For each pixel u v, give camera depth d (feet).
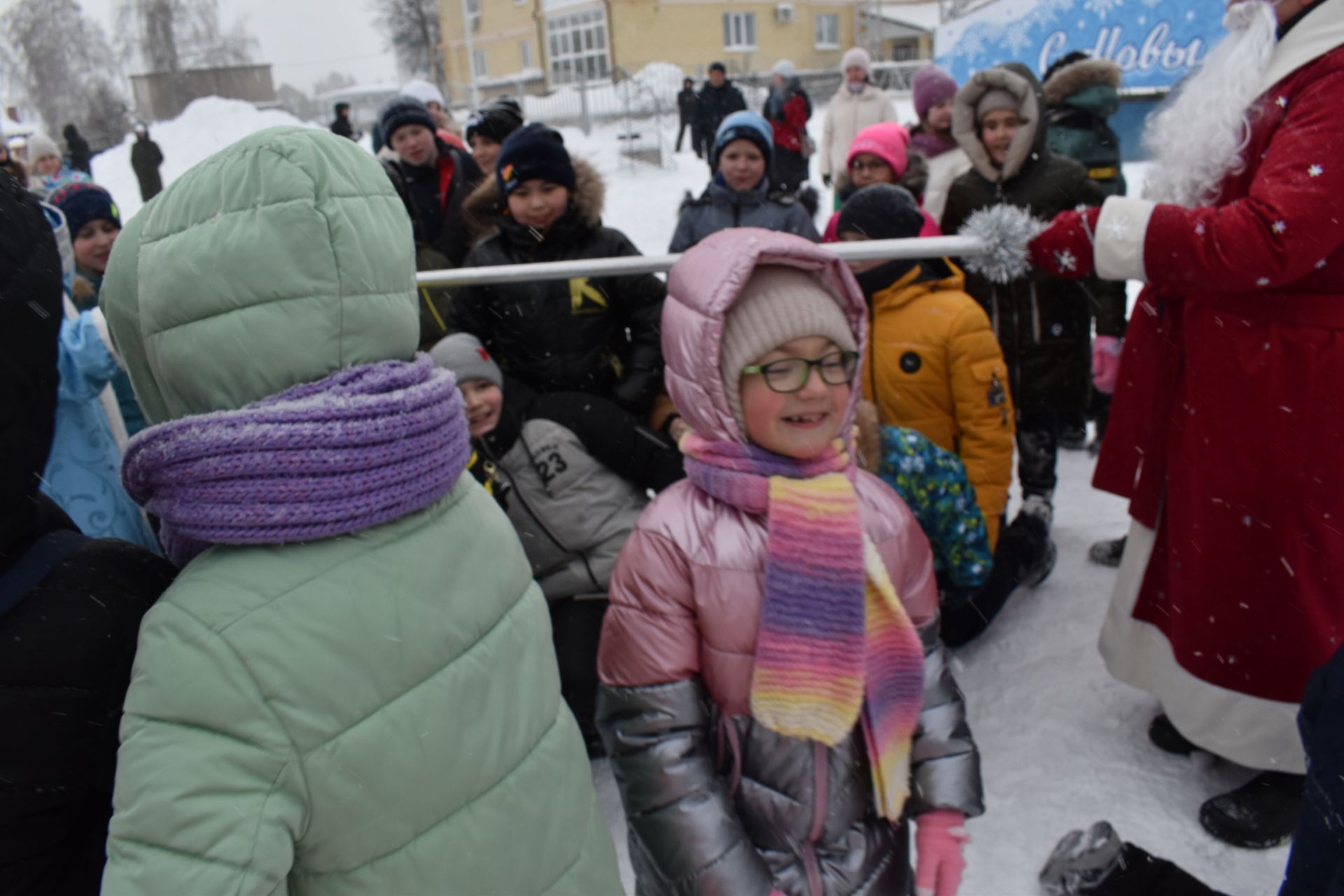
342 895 2.58
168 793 2.27
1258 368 5.22
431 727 2.65
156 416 2.87
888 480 6.47
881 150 11.05
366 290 2.58
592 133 57.98
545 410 6.97
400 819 2.60
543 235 7.51
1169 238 5.07
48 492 5.23
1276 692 5.46
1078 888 5.21
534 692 3.01
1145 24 24.56
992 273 5.65
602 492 6.94
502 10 101.30
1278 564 5.33
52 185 19.17
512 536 3.14
